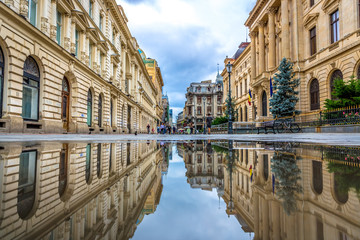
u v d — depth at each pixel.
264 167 2.08
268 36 32.25
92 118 20.67
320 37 21.81
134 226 0.69
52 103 13.91
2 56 10.30
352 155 2.92
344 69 18.61
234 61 52.72
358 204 0.85
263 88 31.17
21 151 3.62
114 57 26.86
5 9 9.59
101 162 2.75
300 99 23.92
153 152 4.22
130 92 36.94
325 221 0.65
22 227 0.67
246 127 28.55
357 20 17.61
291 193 1.08
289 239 0.50
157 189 1.32
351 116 13.47
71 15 16.25
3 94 10.37
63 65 15.03
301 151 3.56
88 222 0.74
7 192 1.19
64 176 1.75
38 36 12.05
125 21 32.47
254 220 0.69
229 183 1.47
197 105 89.88
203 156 3.33
